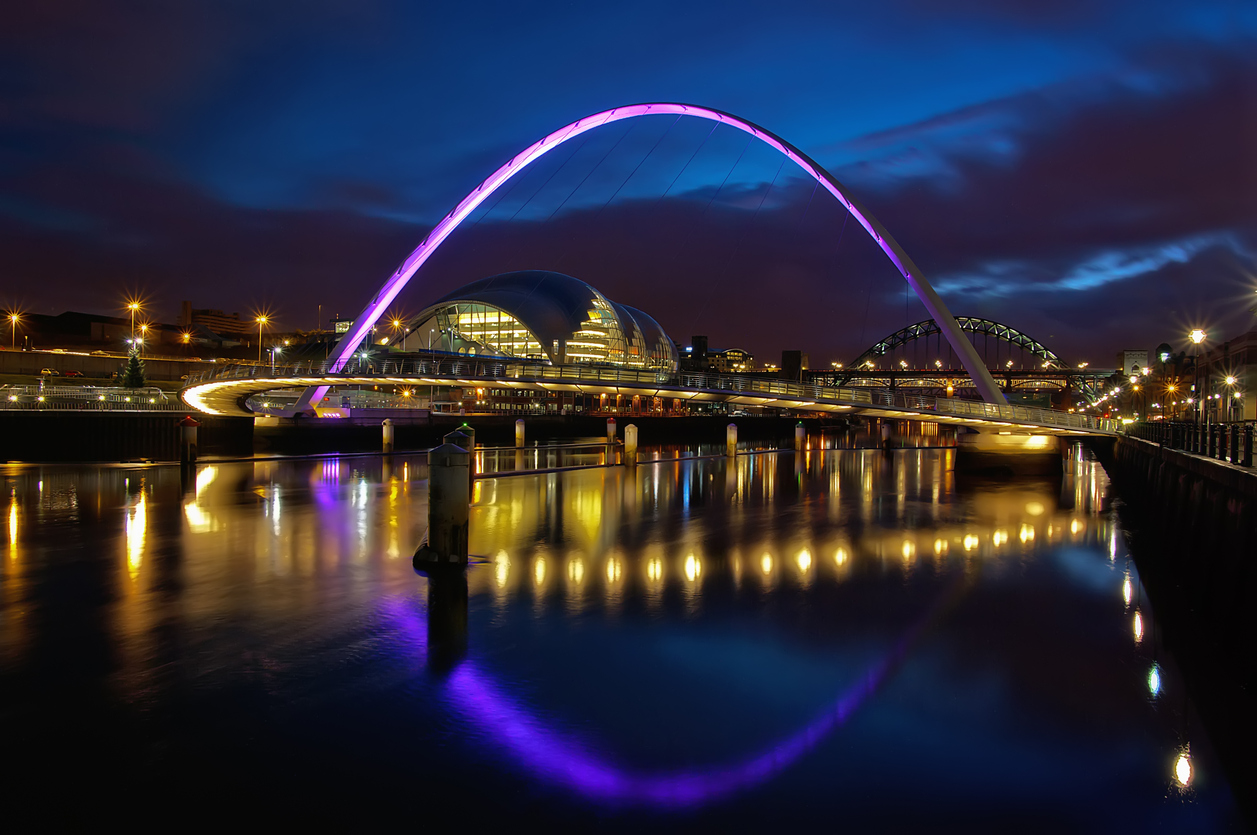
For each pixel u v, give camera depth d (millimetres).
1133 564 20031
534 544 21422
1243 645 12172
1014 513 29516
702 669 11703
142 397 58156
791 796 8109
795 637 13289
